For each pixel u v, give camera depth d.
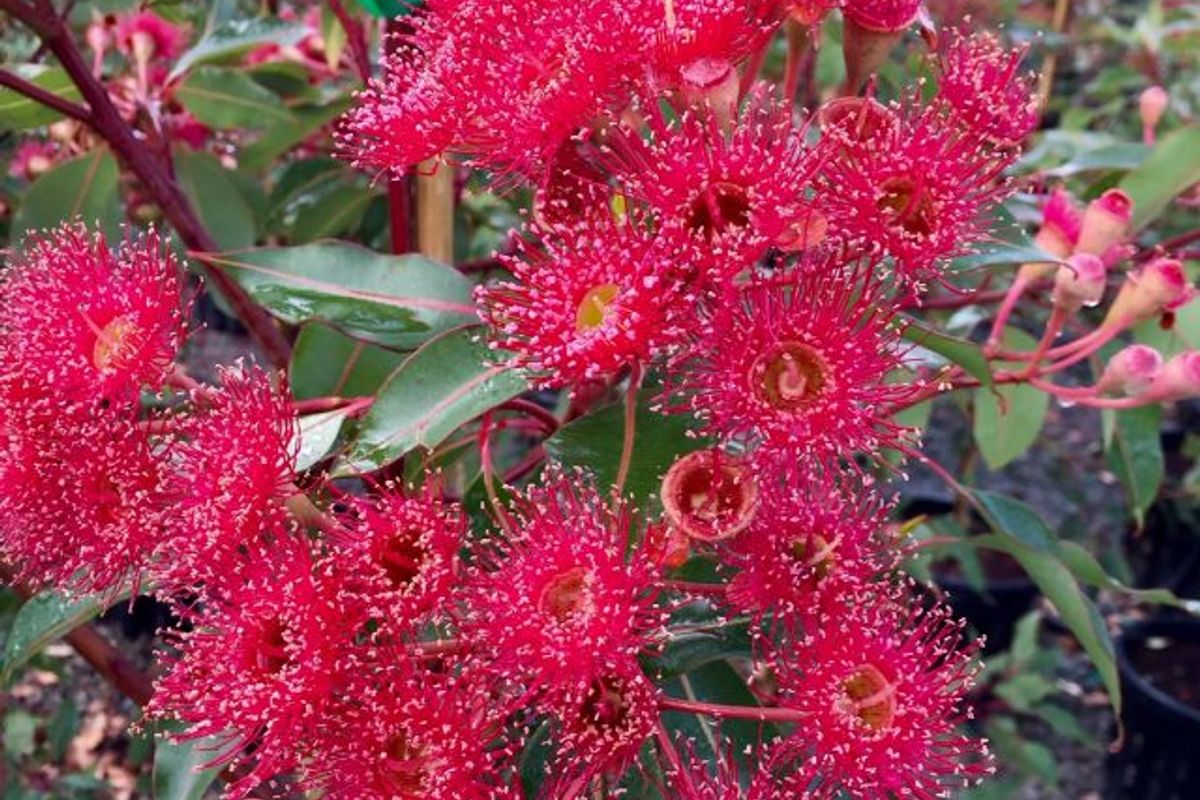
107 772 0.96
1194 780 0.95
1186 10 1.03
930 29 0.40
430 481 0.38
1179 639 1.08
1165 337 0.57
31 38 0.74
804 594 0.37
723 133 0.36
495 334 0.39
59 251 0.40
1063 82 1.26
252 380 0.38
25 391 0.39
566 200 0.37
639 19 0.36
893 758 0.36
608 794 0.37
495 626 0.35
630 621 0.34
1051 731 1.12
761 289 0.36
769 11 0.38
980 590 0.90
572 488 0.37
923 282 0.38
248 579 0.36
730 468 0.36
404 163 0.38
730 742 0.37
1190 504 1.17
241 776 0.40
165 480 0.38
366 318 0.41
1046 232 0.44
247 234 0.63
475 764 0.35
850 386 0.36
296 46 0.67
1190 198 0.54
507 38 0.37
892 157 0.36
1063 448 1.31
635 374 0.36
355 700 0.36
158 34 0.60
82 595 0.39
